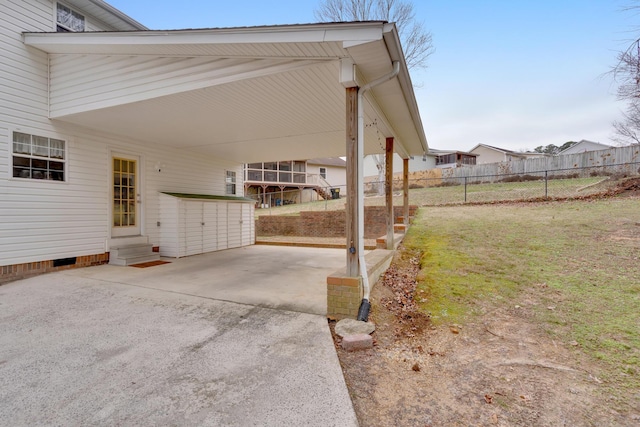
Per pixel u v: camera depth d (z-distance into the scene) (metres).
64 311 3.85
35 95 5.61
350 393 2.25
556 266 4.59
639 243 5.11
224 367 2.56
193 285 5.02
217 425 1.89
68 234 6.11
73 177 6.19
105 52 4.99
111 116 5.74
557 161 15.70
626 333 2.81
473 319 3.35
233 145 8.41
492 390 2.23
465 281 4.38
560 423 1.88
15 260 5.31
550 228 6.59
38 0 5.91
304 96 4.83
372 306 3.83
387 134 6.38
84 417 1.96
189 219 8.14
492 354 2.70
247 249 9.70
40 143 5.70
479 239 6.44
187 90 4.55
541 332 2.99
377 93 4.51
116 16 7.20
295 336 3.12
